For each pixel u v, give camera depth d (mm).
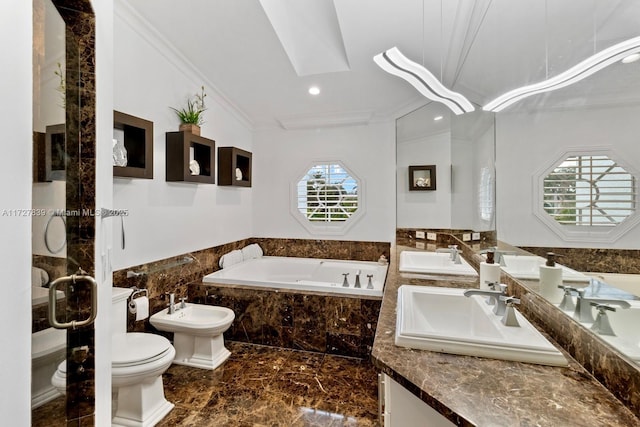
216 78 2848
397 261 2395
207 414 1690
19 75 552
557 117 1086
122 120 1878
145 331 2217
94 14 994
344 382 1987
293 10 2342
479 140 2248
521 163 1363
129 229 2080
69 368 975
